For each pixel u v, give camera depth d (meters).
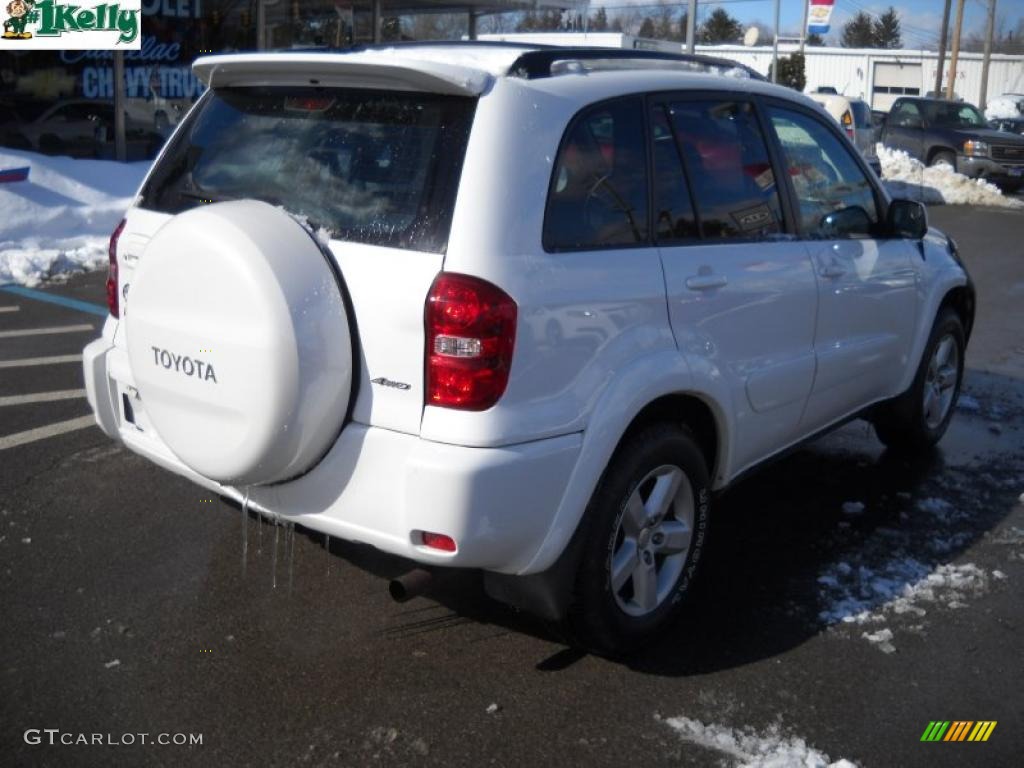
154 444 3.68
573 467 3.16
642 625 3.61
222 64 3.54
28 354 7.13
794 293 4.17
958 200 20.66
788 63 36.97
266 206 3.18
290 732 3.19
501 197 3.02
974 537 4.75
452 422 2.93
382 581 4.12
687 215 3.73
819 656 3.70
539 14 32.88
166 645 3.61
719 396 3.74
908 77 52.31
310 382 2.96
